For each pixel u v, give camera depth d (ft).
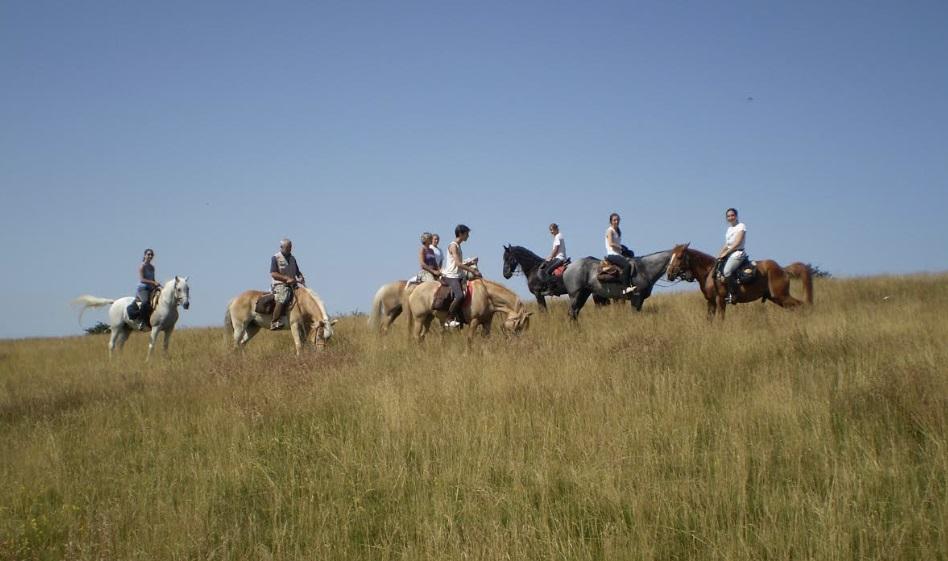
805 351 33.65
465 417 26.53
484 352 36.58
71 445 28.19
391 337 47.91
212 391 34.35
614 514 18.79
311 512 19.81
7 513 21.31
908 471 19.20
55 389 38.99
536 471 21.30
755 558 15.69
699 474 21.08
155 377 40.14
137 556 17.62
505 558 16.29
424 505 19.86
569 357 33.68
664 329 40.60
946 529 15.60
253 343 54.75
